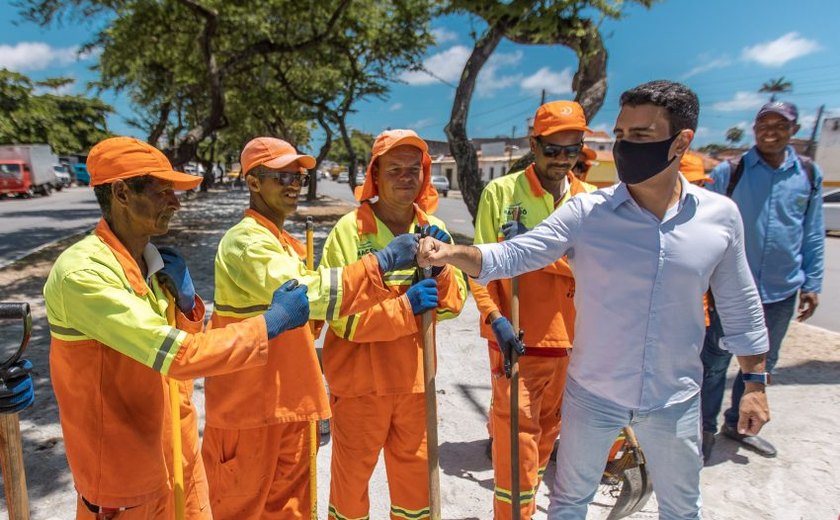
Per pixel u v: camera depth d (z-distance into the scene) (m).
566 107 2.56
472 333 5.82
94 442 1.65
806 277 3.38
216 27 11.86
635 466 2.21
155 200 1.68
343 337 2.16
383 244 2.31
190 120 25.38
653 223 1.83
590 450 2.02
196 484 2.07
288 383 2.11
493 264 1.96
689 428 1.93
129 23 12.55
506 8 7.09
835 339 5.53
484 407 4.09
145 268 1.83
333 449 2.36
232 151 47.19
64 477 3.10
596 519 2.77
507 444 2.46
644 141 1.72
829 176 18.12
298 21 12.92
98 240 1.66
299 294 1.75
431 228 2.16
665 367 1.89
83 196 30.75
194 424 2.10
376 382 2.20
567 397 2.08
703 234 1.82
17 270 8.77
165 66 16.00
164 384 1.82
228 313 2.13
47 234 13.46
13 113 34.00
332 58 16.70
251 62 16.08
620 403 1.93
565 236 1.97
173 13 12.30
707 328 3.25
